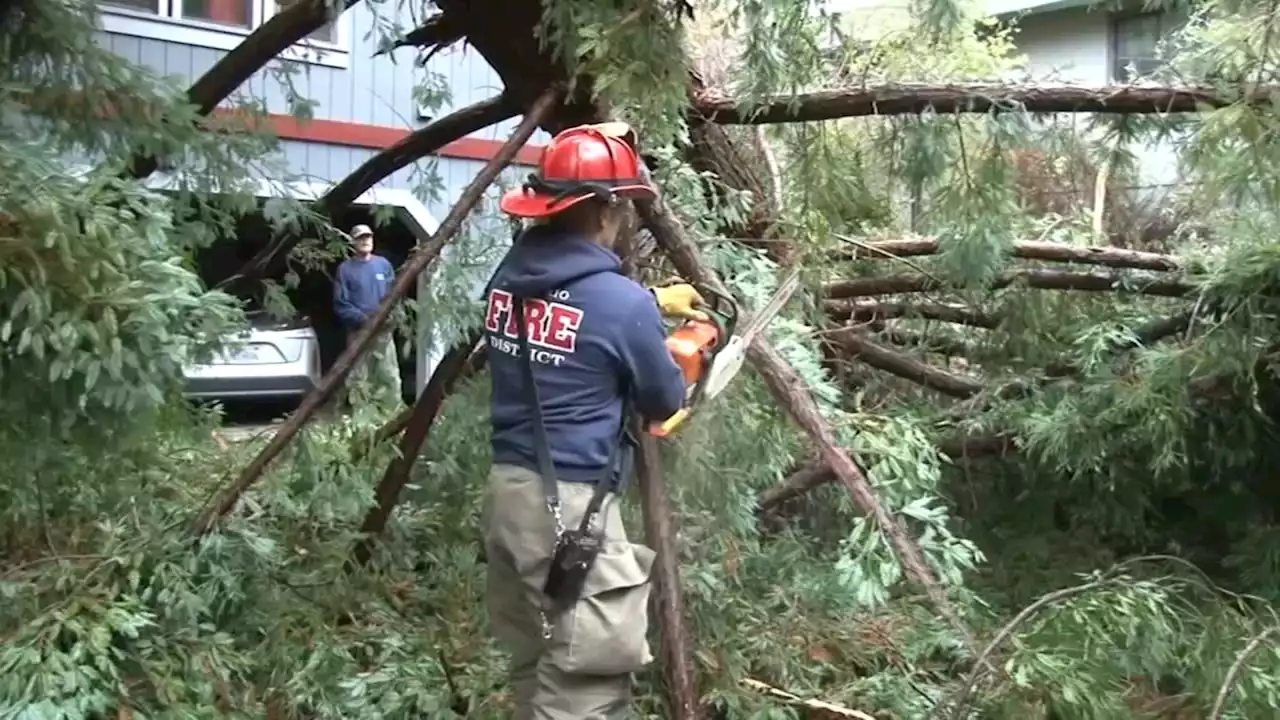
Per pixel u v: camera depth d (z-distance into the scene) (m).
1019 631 3.03
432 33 3.93
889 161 4.04
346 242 4.59
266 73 4.38
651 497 2.87
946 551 2.90
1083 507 4.45
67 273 2.42
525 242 2.37
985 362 4.83
